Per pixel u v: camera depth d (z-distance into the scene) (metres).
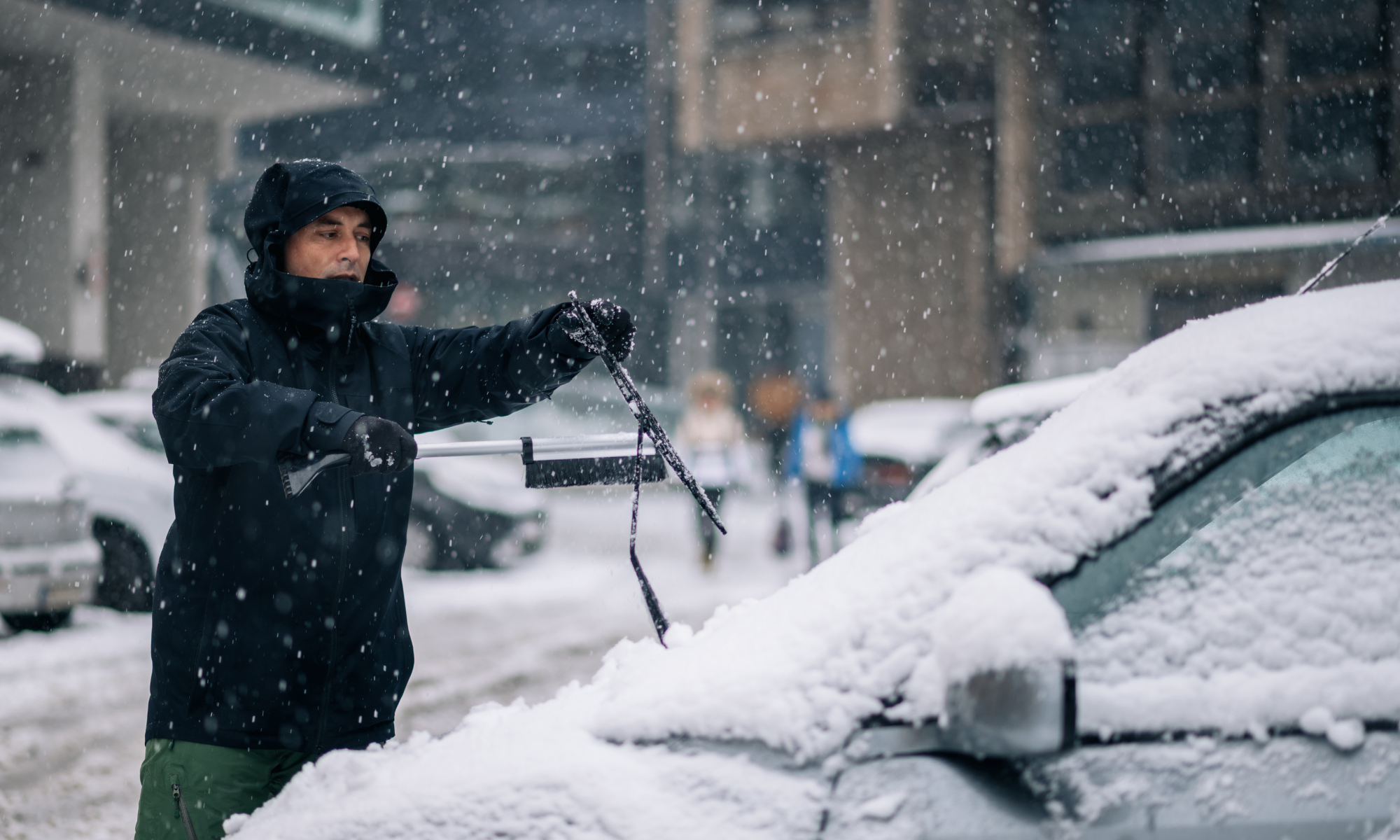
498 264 27.56
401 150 27.64
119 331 16.72
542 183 28.17
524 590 10.02
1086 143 20.50
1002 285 21.58
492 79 28.89
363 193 2.46
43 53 14.20
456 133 28.67
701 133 23.72
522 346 2.56
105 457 8.60
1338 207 18.42
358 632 2.39
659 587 10.23
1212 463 1.80
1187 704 1.70
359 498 2.36
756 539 14.05
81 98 14.28
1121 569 1.75
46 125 14.30
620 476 2.30
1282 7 18.92
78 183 14.31
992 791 1.64
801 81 22.55
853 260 23.47
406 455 2.05
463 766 1.85
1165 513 1.78
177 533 2.33
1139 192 20.00
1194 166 19.67
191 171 17.39
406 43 28.58
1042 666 1.50
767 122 22.98
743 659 1.82
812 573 2.01
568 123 29.05
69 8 12.68
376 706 2.43
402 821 1.76
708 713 1.76
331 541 2.31
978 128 22.11
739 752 1.72
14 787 4.87
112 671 6.94
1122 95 20.19
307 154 28.12
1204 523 1.79
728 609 2.13
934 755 1.67
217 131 17.58
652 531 14.89
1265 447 1.82
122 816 4.54
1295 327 1.92
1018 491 1.80
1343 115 18.50
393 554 2.44
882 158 23.14
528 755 1.81
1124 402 1.88
